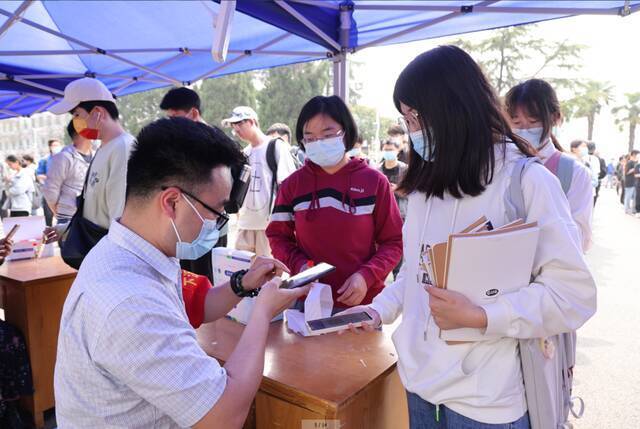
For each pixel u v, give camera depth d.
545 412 1.00
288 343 1.51
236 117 3.71
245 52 3.95
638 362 3.10
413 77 1.03
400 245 1.94
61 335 0.80
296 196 1.99
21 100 5.71
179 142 0.84
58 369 0.83
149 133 0.86
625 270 5.61
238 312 1.71
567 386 1.18
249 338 0.93
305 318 1.53
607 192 20.48
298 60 4.33
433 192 1.06
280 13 2.82
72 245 2.25
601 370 2.99
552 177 1.00
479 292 0.94
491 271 0.93
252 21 3.36
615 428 2.36
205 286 1.35
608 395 2.68
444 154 1.01
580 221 1.75
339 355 1.42
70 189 3.74
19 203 8.03
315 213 1.92
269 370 1.31
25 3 2.94
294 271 1.89
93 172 2.27
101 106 2.25
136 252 0.84
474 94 0.99
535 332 0.93
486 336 0.96
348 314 1.44
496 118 1.01
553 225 0.95
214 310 1.32
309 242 1.93
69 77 4.74
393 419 1.42
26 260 2.80
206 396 0.77
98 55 4.25
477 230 0.96
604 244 7.41
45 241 2.82
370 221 1.93
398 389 1.43
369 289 1.88
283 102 26.39
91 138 2.33
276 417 1.27
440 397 1.04
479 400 0.99
